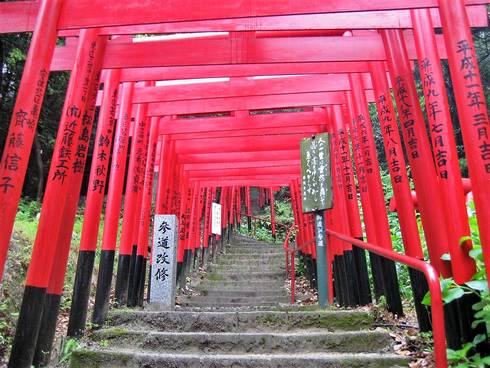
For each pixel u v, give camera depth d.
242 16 3.98
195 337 4.42
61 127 4.45
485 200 2.98
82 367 4.09
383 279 5.60
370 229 6.29
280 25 4.88
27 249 6.66
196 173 12.54
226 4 4.00
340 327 4.75
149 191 8.25
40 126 14.76
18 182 3.47
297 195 13.24
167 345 4.45
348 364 3.78
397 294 5.41
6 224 3.36
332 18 4.86
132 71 6.31
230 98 7.81
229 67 6.32
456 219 3.58
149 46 5.48
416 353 3.91
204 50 5.47
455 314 3.52
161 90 7.10
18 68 12.70
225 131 9.25
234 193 20.73
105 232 6.07
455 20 3.31
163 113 7.86
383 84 5.57
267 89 7.05
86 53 4.80
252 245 17.33
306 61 5.48
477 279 3.35
